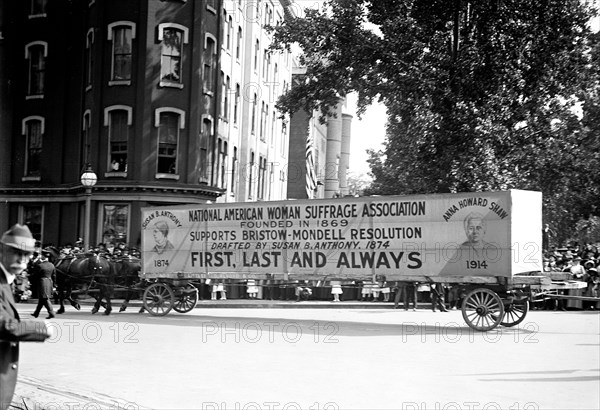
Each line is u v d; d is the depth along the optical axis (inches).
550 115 1427.2
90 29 1432.1
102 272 911.0
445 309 976.3
